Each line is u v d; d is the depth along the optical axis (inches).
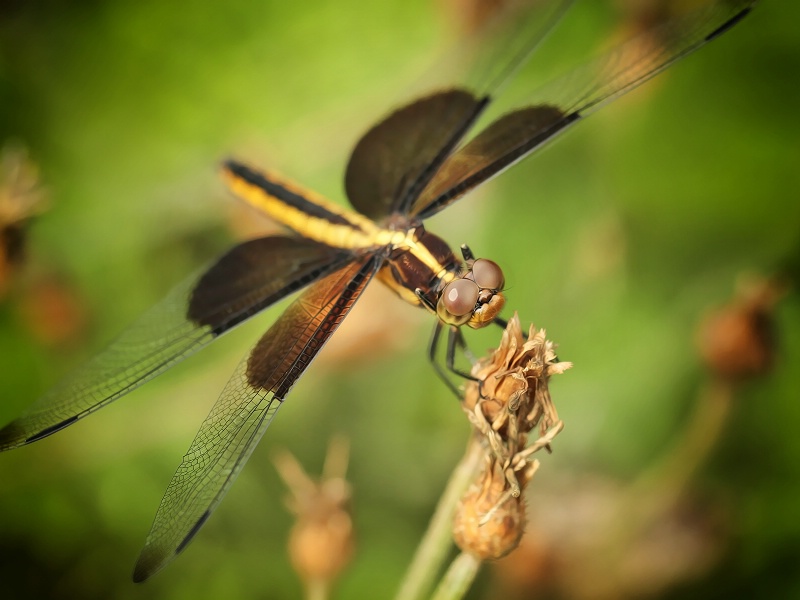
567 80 21.5
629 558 22.3
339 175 23.6
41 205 22.5
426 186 21.6
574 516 22.4
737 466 22.6
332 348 22.6
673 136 23.2
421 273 21.3
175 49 24.0
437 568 21.0
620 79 21.4
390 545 22.7
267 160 23.5
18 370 23.1
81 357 23.2
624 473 22.7
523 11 22.6
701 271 23.1
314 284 21.4
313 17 23.9
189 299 21.5
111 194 23.6
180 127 23.8
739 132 23.2
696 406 22.8
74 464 22.9
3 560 22.7
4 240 22.3
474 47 22.8
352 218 21.7
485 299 21.1
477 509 20.8
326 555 21.5
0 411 23.0
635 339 23.0
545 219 23.2
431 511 22.8
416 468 22.9
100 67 24.0
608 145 23.2
